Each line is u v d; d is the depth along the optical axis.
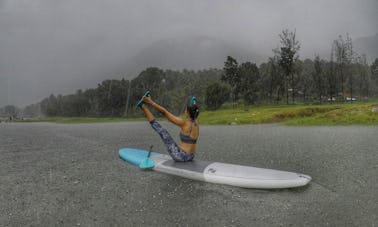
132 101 133.25
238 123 36.59
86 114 165.38
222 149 14.33
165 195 7.19
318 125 28.33
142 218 5.92
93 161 11.93
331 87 82.06
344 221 5.64
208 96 81.00
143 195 7.25
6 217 6.16
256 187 7.49
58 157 13.26
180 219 5.83
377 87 116.38
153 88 139.12
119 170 9.98
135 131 30.31
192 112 9.36
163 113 9.41
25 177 9.44
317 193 7.23
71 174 9.70
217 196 7.04
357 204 6.46
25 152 15.08
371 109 31.00
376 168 9.46
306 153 12.52
